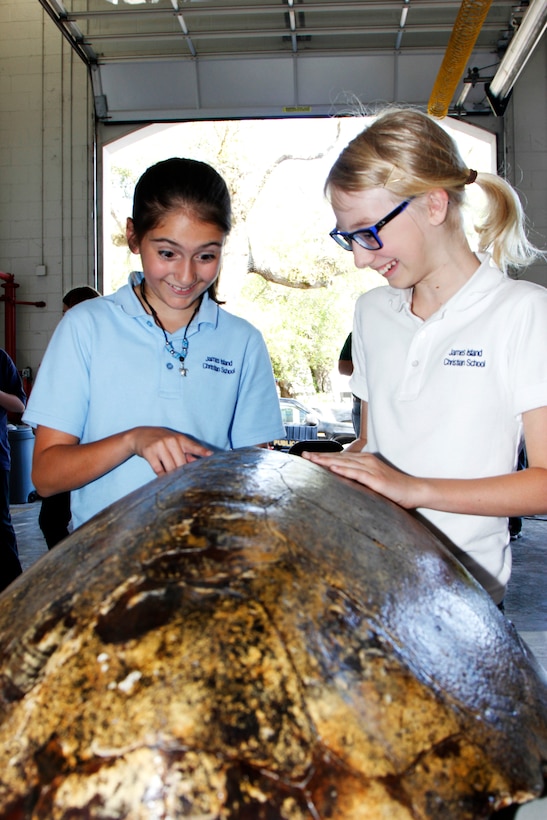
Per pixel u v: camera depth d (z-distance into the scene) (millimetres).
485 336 1188
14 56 6723
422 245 1146
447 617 902
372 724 707
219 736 658
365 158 1095
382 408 1327
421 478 1140
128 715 669
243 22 5887
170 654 696
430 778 699
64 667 721
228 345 1443
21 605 867
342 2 5496
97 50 6227
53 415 1313
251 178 12414
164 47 6152
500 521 1300
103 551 872
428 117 1162
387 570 898
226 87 6340
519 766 760
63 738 674
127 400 1351
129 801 635
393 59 6148
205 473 1012
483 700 808
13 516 5395
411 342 1277
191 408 1371
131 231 1287
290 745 668
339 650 744
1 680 756
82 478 1212
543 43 6262
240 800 638
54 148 6695
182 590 754
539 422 1118
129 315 1364
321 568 825
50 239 6719
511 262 1303
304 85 6285
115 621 741
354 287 12953
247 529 848
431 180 1100
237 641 708
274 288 13242
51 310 6727
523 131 6305
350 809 656
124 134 6605
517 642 1030
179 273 1200
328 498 997
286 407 7719
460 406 1203
